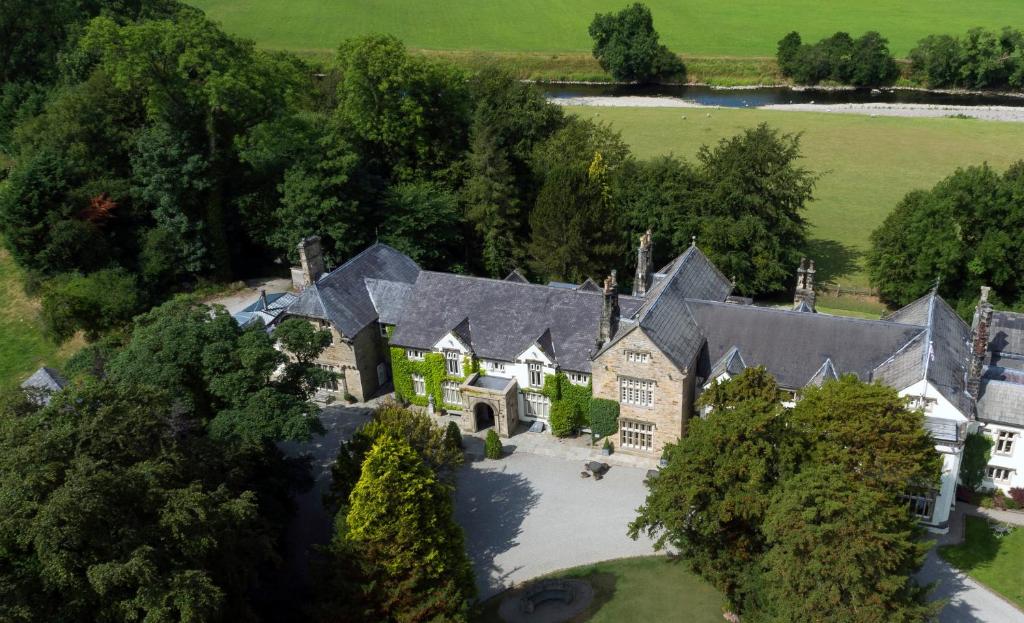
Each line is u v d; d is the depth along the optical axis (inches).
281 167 4370.1
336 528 2202.3
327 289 3280.0
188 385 2306.8
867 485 1961.1
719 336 2876.5
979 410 2527.1
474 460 2970.0
